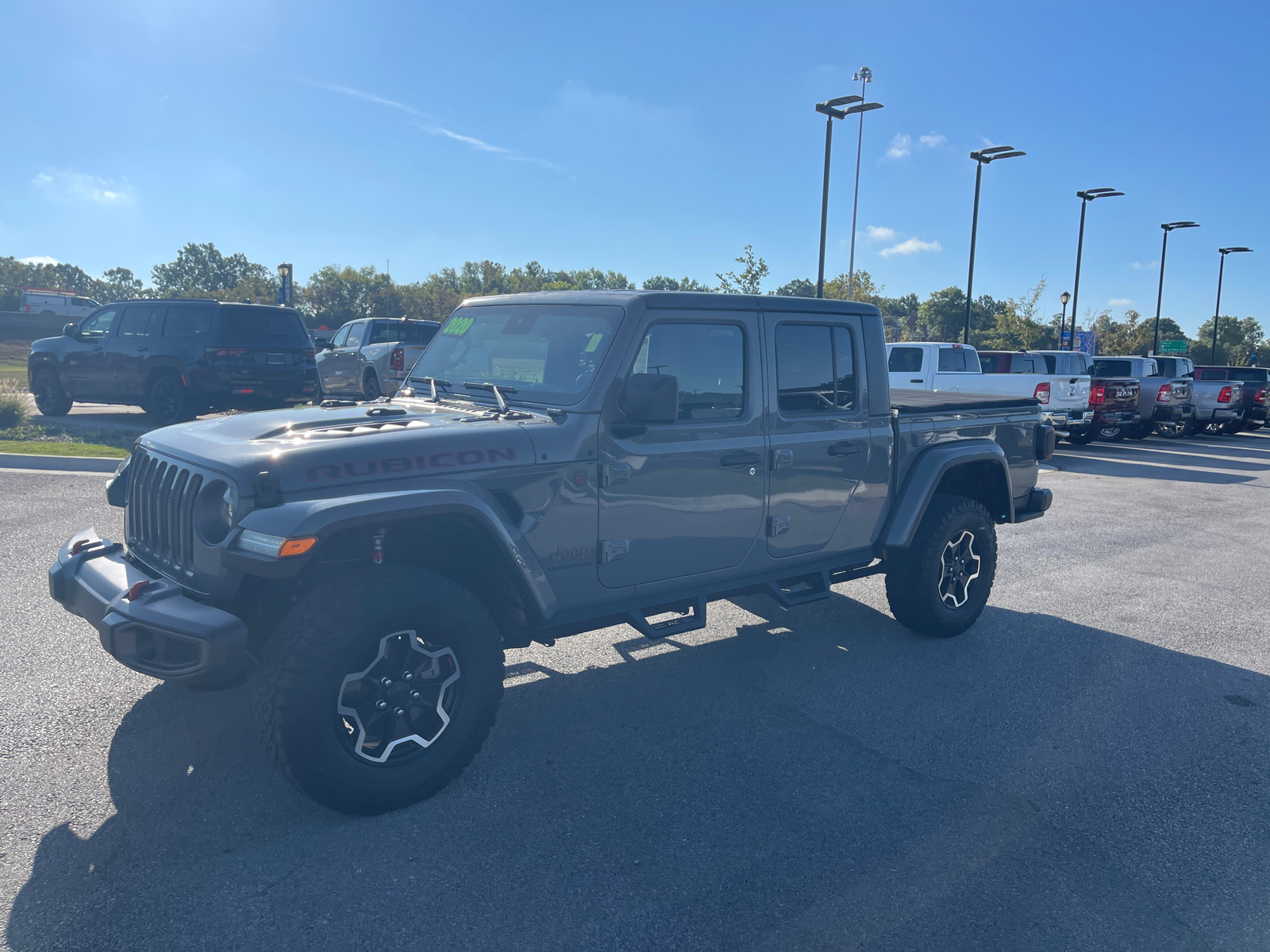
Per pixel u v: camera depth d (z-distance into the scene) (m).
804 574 4.71
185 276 174.25
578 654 5.03
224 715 3.96
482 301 4.56
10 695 4.08
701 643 5.27
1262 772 3.76
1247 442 21.92
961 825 3.28
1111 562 7.70
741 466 4.17
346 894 2.75
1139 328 56.88
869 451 4.77
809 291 60.84
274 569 2.84
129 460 3.90
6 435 11.89
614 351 3.72
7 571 5.90
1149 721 4.27
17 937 2.50
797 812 3.33
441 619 3.21
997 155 29.45
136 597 3.06
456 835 3.11
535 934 2.60
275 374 13.34
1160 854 3.12
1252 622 5.96
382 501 3.03
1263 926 2.74
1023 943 2.62
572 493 3.62
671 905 2.75
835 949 2.57
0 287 128.12
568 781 3.53
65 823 3.08
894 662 5.00
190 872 2.84
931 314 104.06
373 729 3.24
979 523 5.29
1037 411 5.95
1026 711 4.36
